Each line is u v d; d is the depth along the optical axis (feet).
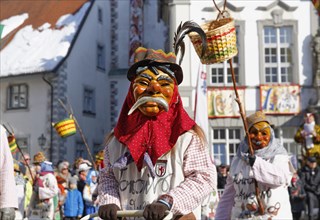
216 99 85.20
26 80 107.65
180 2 81.66
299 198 56.39
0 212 16.89
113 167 13.16
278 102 85.76
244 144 21.61
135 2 121.60
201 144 12.95
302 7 86.89
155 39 128.36
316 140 72.54
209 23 17.81
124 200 13.23
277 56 86.99
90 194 47.83
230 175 21.61
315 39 84.64
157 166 12.96
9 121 108.27
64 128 44.96
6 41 115.24
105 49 123.44
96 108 118.42
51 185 39.81
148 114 13.00
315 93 84.69
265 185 20.48
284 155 20.80
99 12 121.39
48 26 115.75
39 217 39.78
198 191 12.47
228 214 21.93
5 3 127.75
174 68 13.38
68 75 107.65
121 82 123.75
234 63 86.74
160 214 11.71
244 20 86.53
